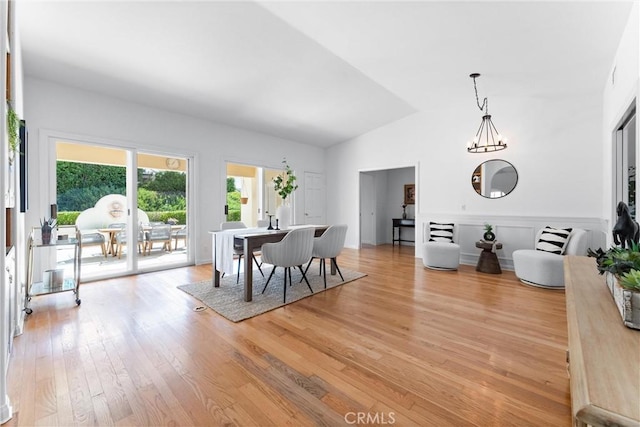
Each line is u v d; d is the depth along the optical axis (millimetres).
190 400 1495
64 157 3918
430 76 3805
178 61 3215
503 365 1824
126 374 1714
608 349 688
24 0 2227
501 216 4621
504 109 4578
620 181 3158
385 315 2641
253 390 1577
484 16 2537
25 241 2840
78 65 3137
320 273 4152
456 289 3451
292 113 4996
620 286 861
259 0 2414
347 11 2555
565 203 4113
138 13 2473
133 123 4047
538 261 3484
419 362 1859
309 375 1716
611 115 3219
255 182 5973
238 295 3170
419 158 5492
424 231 5145
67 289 2828
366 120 5629
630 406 490
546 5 2322
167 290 3348
